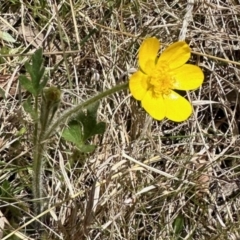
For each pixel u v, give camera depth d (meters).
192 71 0.22
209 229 0.26
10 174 0.25
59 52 0.27
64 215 0.25
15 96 0.26
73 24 0.28
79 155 0.25
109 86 0.27
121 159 0.26
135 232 0.25
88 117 0.22
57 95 0.20
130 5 0.29
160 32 0.28
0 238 0.24
